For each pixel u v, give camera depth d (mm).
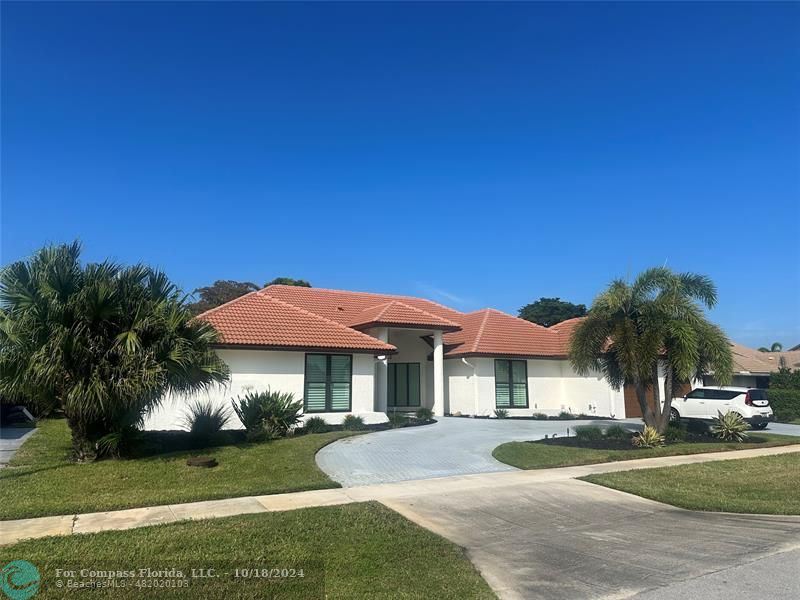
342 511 8883
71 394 11711
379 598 5625
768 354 48469
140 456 13203
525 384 27812
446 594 5762
